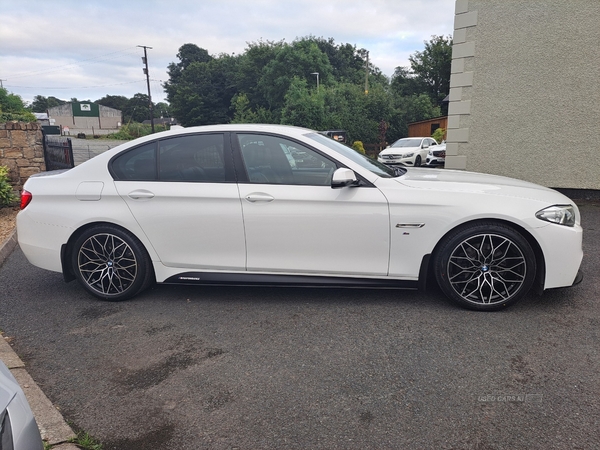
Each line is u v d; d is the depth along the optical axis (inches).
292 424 92.7
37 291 173.5
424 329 131.3
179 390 105.9
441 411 95.0
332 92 1526.8
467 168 354.9
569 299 149.6
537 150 327.6
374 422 92.4
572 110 311.6
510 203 136.1
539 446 84.1
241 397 102.3
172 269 155.0
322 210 142.1
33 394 103.8
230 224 147.3
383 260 143.3
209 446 87.4
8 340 133.3
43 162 357.7
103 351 125.4
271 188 145.1
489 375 107.3
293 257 146.8
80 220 154.4
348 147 170.2
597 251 200.8
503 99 332.5
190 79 3095.5
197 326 138.9
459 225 139.3
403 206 139.3
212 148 151.7
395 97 1628.9
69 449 86.0
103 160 158.4
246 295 162.6
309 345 124.6
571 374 106.6
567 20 302.5
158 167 154.3
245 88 2699.3
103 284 160.2
